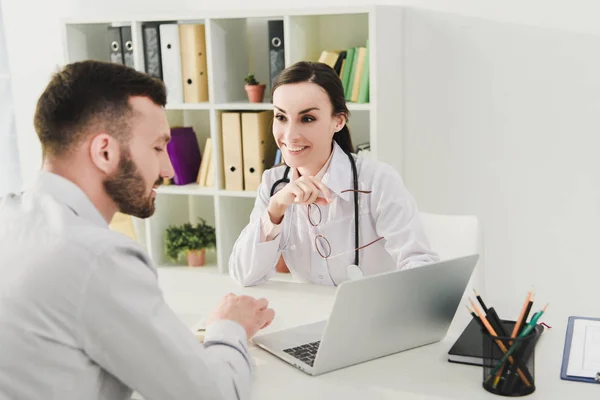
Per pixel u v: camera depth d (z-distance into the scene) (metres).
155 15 3.20
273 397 1.41
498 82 3.10
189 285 2.19
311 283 2.16
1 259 1.18
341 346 1.50
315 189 1.96
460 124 3.19
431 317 1.61
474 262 1.59
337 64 3.07
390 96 3.09
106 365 1.19
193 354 1.24
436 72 3.18
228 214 3.36
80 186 1.27
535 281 3.22
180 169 3.42
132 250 1.22
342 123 2.15
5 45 3.79
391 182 2.12
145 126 1.28
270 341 1.67
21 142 3.93
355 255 2.15
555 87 3.03
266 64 3.46
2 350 1.14
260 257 2.07
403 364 1.55
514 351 1.36
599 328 1.68
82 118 1.23
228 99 3.31
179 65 3.27
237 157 3.24
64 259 1.15
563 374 1.46
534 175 3.13
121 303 1.17
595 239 3.09
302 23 3.12
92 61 1.27
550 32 2.99
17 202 1.27
